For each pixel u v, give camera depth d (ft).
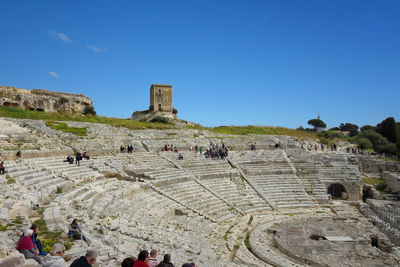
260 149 184.65
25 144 103.55
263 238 83.46
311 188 137.49
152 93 283.79
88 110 201.57
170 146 158.81
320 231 85.71
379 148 227.40
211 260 54.39
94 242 42.75
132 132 171.73
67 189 76.43
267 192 129.70
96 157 118.93
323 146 195.11
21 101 165.37
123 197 85.92
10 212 48.52
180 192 108.88
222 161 149.18
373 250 71.05
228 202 113.09
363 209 119.14
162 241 57.93
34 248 32.48
